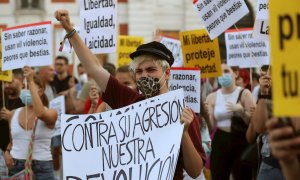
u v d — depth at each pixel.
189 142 4.47
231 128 8.89
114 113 4.68
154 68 4.64
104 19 6.57
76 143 4.70
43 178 7.79
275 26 2.82
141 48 4.68
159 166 4.46
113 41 6.54
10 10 35.25
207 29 7.44
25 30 7.94
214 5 7.38
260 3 7.04
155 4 36.12
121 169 4.59
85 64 4.91
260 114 6.11
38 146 7.77
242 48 9.41
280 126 2.66
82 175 4.64
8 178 7.28
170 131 4.50
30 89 7.61
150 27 36.06
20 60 7.98
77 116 4.71
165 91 4.71
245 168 8.90
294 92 2.78
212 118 9.11
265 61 9.19
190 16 36.31
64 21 4.92
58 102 9.12
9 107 9.20
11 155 7.85
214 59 8.67
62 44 4.95
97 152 4.67
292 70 2.80
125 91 4.84
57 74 14.34
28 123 7.84
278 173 6.21
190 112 4.47
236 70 10.57
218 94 9.12
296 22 2.83
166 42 10.08
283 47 2.81
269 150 6.21
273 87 2.77
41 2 35.34
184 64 8.82
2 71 8.40
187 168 4.51
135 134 4.61
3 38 8.09
